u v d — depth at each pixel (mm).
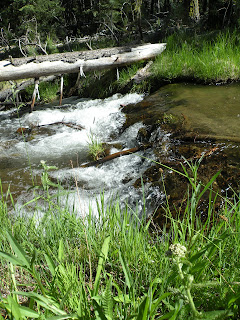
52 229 2537
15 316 1320
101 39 11633
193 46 8719
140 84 8016
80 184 4426
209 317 1310
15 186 4512
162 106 6402
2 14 11648
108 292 1433
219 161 4121
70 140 6133
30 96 9500
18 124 7422
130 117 6281
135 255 2146
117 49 8555
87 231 2400
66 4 15008
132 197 3926
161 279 1829
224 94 6574
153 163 4520
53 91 9445
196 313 1216
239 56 7754
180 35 9430
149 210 3557
